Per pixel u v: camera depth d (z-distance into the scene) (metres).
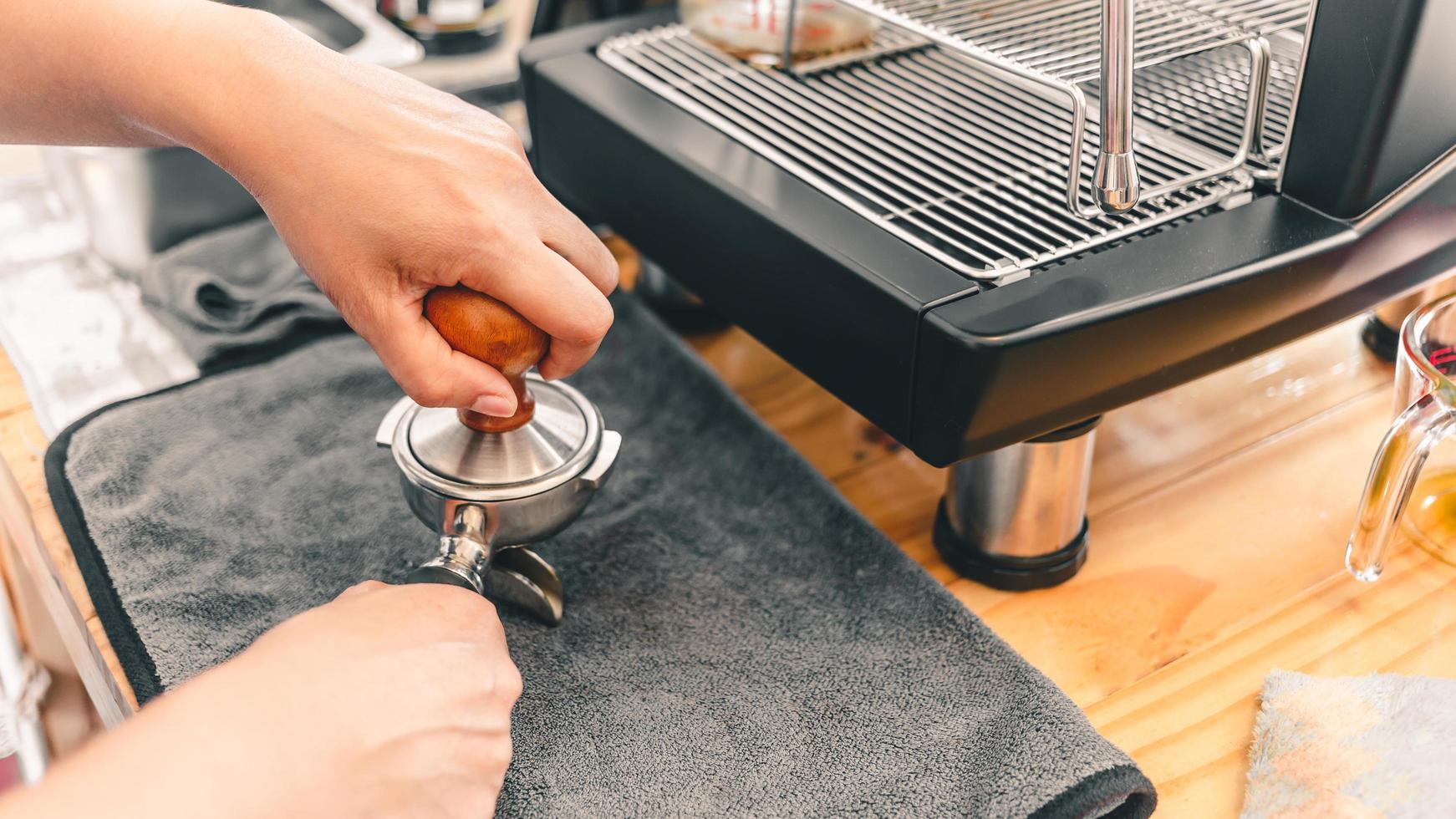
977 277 0.44
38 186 0.85
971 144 0.55
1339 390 0.65
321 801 0.35
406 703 0.37
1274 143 0.53
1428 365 0.44
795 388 0.69
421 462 0.45
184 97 0.42
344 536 0.56
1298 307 0.48
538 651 0.50
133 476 0.58
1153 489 0.59
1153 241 0.47
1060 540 0.53
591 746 0.46
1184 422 0.63
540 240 0.43
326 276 0.42
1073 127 0.44
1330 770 0.42
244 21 0.44
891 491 0.61
